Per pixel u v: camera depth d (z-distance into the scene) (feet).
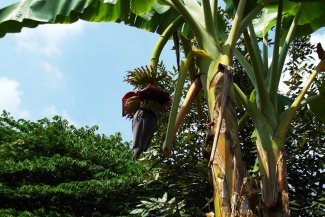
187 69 9.74
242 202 8.43
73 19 13.51
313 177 21.62
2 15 11.82
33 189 46.70
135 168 47.62
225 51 9.84
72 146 54.08
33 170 49.52
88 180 48.91
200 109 11.20
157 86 10.50
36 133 54.29
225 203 8.52
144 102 10.02
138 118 9.95
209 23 10.23
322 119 13.24
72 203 47.21
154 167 22.49
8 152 53.62
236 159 8.80
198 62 9.93
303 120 21.68
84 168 50.62
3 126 58.03
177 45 11.07
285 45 12.30
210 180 9.20
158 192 22.97
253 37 13.01
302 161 22.02
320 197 21.20
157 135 21.57
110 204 44.09
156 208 19.71
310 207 20.10
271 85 11.67
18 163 50.11
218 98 9.29
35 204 47.91
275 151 10.77
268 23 16.26
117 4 13.82
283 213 10.27
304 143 21.07
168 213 19.20
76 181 47.96
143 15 15.33
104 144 57.16
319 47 11.69
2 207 47.73
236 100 12.91
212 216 8.89
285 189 10.44
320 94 12.89
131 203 42.32
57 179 50.62
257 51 12.86
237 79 24.30
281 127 11.00
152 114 10.01
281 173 10.56
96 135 59.77
